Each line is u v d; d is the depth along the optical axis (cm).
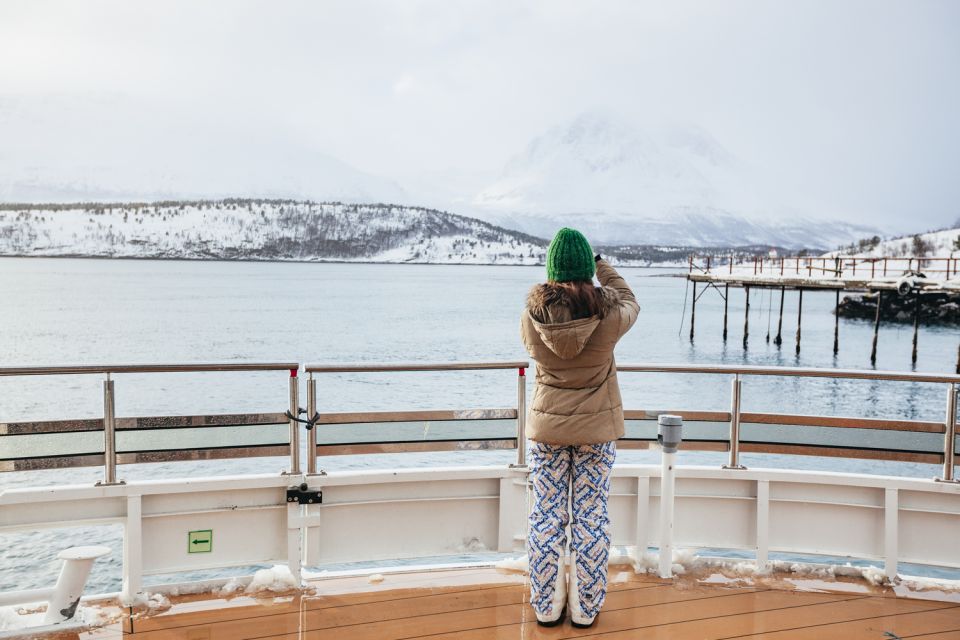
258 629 299
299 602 325
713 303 9894
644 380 3275
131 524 322
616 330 287
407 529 359
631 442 373
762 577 357
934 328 6022
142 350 4716
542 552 300
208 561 337
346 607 321
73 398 2650
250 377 3253
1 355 4400
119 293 9150
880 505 358
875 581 354
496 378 3225
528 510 359
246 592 335
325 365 344
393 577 353
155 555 330
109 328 5700
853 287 4250
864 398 2928
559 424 291
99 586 946
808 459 1700
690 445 374
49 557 1029
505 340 5262
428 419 359
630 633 298
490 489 366
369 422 353
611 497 368
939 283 3822
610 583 348
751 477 363
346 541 352
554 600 303
